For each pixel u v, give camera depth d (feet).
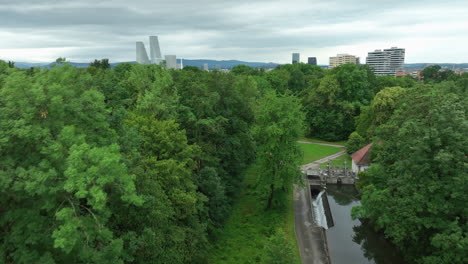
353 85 218.38
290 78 308.40
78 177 35.06
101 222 42.09
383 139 100.12
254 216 108.78
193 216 80.48
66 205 41.52
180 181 78.54
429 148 67.46
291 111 104.68
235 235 96.17
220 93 119.75
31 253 38.73
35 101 42.39
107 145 54.13
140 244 53.57
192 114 105.81
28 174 38.29
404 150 78.89
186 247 71.05
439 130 68.33
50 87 44.75
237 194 122.83
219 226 97.35
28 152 43.14
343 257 91.66
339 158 177.37
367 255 93.04
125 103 118.21
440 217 67.56
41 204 40.19
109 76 156.46
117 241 41.29
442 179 67.41
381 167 94.22
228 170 120.26
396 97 160.15
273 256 66.23
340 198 135.44
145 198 56.08
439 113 70.59
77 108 48.60
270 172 107.86
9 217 39.65
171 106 104.32
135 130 67.26
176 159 82.38
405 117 94.17
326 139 222.89
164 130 82.94
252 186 134.62
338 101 220.64
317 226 101.50
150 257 59.16
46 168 39.91
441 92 101.50
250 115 126.93
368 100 225.56
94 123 53.36
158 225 63.41
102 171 38.52
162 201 65.26
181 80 129.80
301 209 113.50
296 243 91.20
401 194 76.38
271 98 106.42
